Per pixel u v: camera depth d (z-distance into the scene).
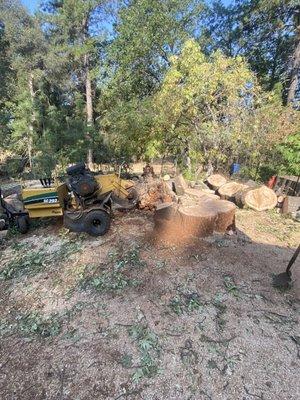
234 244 4.80
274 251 4.72
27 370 2.81
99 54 18.78
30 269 4.55
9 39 17.42
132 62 14.93
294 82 14.89
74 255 4.75
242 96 8.90
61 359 2.89
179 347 2.95
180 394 2.52
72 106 21.09
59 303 3.72
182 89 8.62
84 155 12.35
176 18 15.06
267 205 6.65
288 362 2.76
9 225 6.08
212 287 3.77
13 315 3.61
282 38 16.36
